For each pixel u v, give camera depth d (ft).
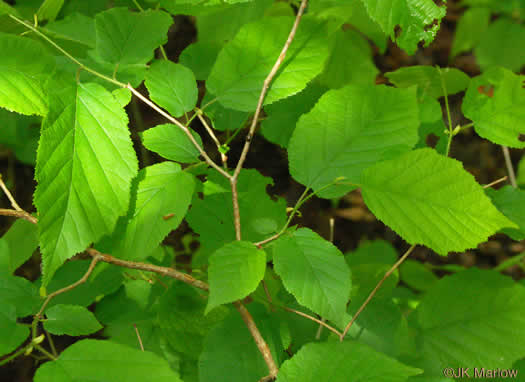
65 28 2.22
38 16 2.16
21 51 1.92
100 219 1.88
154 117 4.03
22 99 1.88
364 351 1.85
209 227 2.21
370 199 1.94
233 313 2.07
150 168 2.00
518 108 2.09
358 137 2.04
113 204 1.89
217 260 1.87
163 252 2.46
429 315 2.19
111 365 1.82
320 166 2.02
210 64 2.31
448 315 2.18
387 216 1.93
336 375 1.83
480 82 2.13
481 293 2.19
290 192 4.43
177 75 2.03
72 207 1.86
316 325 2.14
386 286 2.25
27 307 1.97
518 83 2.09
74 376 1.81
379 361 1.83
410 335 2.18
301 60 2.03
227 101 2.03
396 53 6.14
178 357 2.22
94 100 1.91
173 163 2.01
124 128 1.91
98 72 2.04
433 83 2.25
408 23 1.91
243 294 1.84
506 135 2.09
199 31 2.71
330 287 1.87
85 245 1.86
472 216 1.88
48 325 1.90
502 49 5.16
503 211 2.12
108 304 2.20
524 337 2.12
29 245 2.23
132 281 2.22
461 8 6.82
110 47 2.02
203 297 2.18
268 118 2.34
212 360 2.02
